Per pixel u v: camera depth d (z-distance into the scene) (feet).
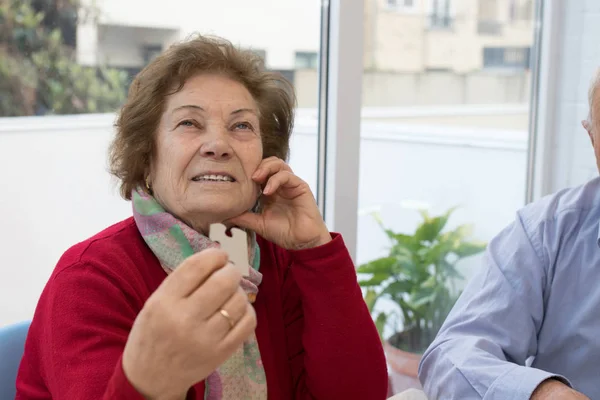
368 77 6.32
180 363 2.21
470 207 7.63
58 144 5.85
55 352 2.81
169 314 2.17
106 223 6.03
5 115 5.62
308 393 3.72
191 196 3.17
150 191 3.41
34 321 3.23
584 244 4.44
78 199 5.96
